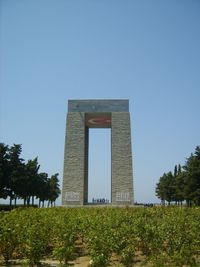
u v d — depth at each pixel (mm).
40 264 20812
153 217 38188
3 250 21594
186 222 30750
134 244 23672
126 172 71375
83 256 23766
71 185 71062
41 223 27047
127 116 74125
